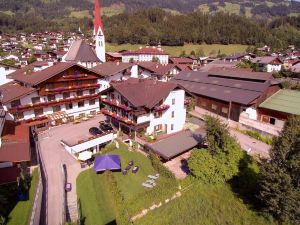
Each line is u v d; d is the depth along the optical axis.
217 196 32.72
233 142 34.75
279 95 57.22
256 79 65.06
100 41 96.44
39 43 198.12
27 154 35.25
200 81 69.31
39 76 51.66
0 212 28.56
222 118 57.69
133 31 198.88
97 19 94.62
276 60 115.44
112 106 48.91
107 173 36.84
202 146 43.44
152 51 130.88
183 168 38.62
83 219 30.22
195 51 187.25
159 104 45.72
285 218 27.41
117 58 131.88
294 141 27.39
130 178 36.97
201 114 62.16
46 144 45.50
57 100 52.56
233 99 54.62
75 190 34.91
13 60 115.56
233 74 71.69
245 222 28.53
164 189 32.91
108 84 67.44
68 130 51.03
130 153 42.66
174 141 42.56
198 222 28.81
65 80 52.69
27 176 35.50
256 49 171.88
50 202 31.69
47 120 50.38
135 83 48.09
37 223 27.72
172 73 91.56
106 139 45.84
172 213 29.98
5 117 44.31
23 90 49.44
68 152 43.16
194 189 33.66
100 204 32.34
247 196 32.66
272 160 28.89
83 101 57.59
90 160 41.31
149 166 39.09
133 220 28.89
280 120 51.44
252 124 51.41
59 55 118.38
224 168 34.03
